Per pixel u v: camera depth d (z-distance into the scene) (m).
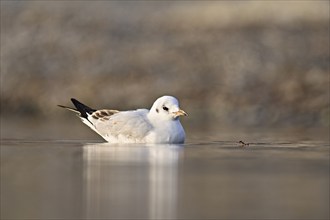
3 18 29.47
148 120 15.35
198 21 28.69
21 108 25.64
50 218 9.13
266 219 9.05
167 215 9.22
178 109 15.19
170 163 12.86
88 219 9.07
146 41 27.48
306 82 24.02
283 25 27.56
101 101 25.05
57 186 10.89
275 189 10.62
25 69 26.70
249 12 28.83
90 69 26.33
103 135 15.79
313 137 17.72
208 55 25.98
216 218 9.09
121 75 25.77
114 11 30.50
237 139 17.00
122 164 12.73
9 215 9.28
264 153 14.22
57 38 28.06
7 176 11.70
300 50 25.83
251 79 24.53
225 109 23.52
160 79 25.27
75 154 14.06
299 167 12.45
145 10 30.80
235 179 11.38
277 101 23.41
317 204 9.76
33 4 30.48
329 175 11.70
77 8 30.47
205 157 13.57
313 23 27.66
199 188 10.69
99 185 10.94
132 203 9.80
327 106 22.88
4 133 18.89
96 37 28.00
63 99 25.30
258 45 26.19
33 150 14.81
